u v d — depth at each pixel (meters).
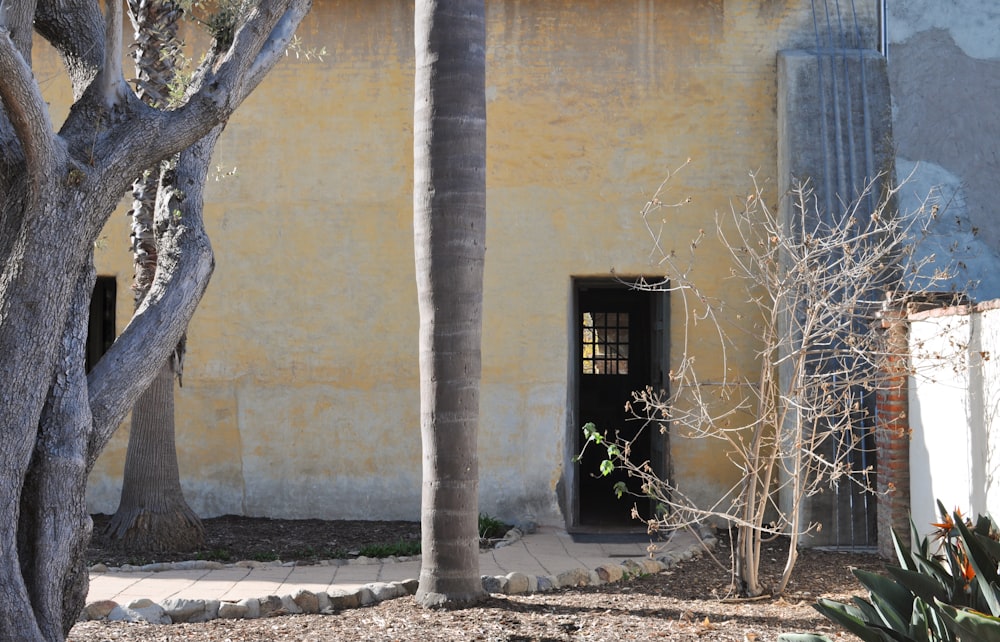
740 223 11.24
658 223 11.34
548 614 6.74
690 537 10.37
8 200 4.60
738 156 11.33
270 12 5.25
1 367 4.39
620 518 12.34
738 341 11.16
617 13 11.47
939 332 7.68
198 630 6.41
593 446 14.84
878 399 9.04
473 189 6.94
